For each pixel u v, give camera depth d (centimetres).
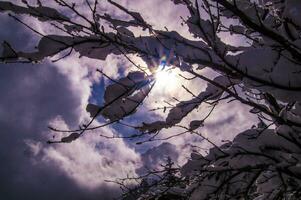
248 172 351
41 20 248
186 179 371
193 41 266
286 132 301
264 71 245
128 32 270
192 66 266
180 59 260
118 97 272
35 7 241
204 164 356
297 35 247
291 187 344
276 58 248
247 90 313
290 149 308
